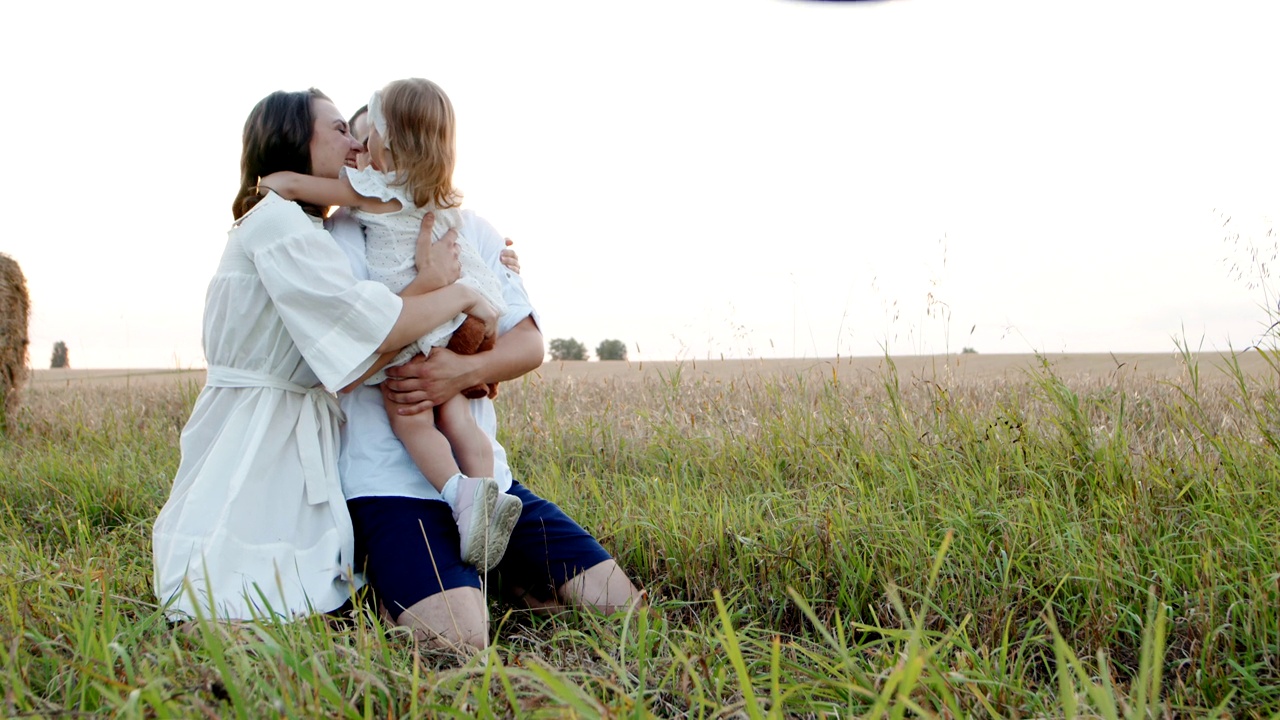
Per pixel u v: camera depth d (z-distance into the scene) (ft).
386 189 10.94
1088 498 12.44
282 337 10.22
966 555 10.43
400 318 10.07
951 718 6.53
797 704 7.20
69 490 16.79
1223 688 7.62
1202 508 11.10
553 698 6.11
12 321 27.71
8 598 8.41
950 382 17.97
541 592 10.82
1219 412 15.42
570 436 19.61
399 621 9.57
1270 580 8.46
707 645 8.19
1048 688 7.70
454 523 10.32
